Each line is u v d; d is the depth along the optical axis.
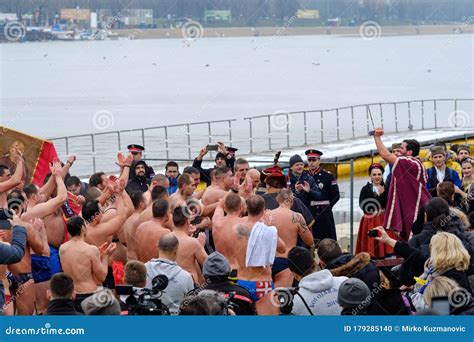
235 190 20.48
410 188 20.78
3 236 15.29
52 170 17.75
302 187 22.83
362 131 81.94
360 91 134.12
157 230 17.45
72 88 145.88
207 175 27.12
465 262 13.90
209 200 21.28
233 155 27.19
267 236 16.52
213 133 85.19
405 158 20.70
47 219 18.12
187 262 16.84
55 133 83.50
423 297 13.31
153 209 17.62
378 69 175.38
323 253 15.00
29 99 126.12
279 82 152.00
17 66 187.00
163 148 68.19
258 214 17.55
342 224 28.39
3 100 124.12
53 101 123.50
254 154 49.91
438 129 67.62
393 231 21.06
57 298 12.79
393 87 139.88
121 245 19.05
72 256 16.02
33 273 17.38
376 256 21.77
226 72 170.00
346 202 32.09
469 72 165.50
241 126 93.44
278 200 19.09
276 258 18.27
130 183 25.80
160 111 110.19
